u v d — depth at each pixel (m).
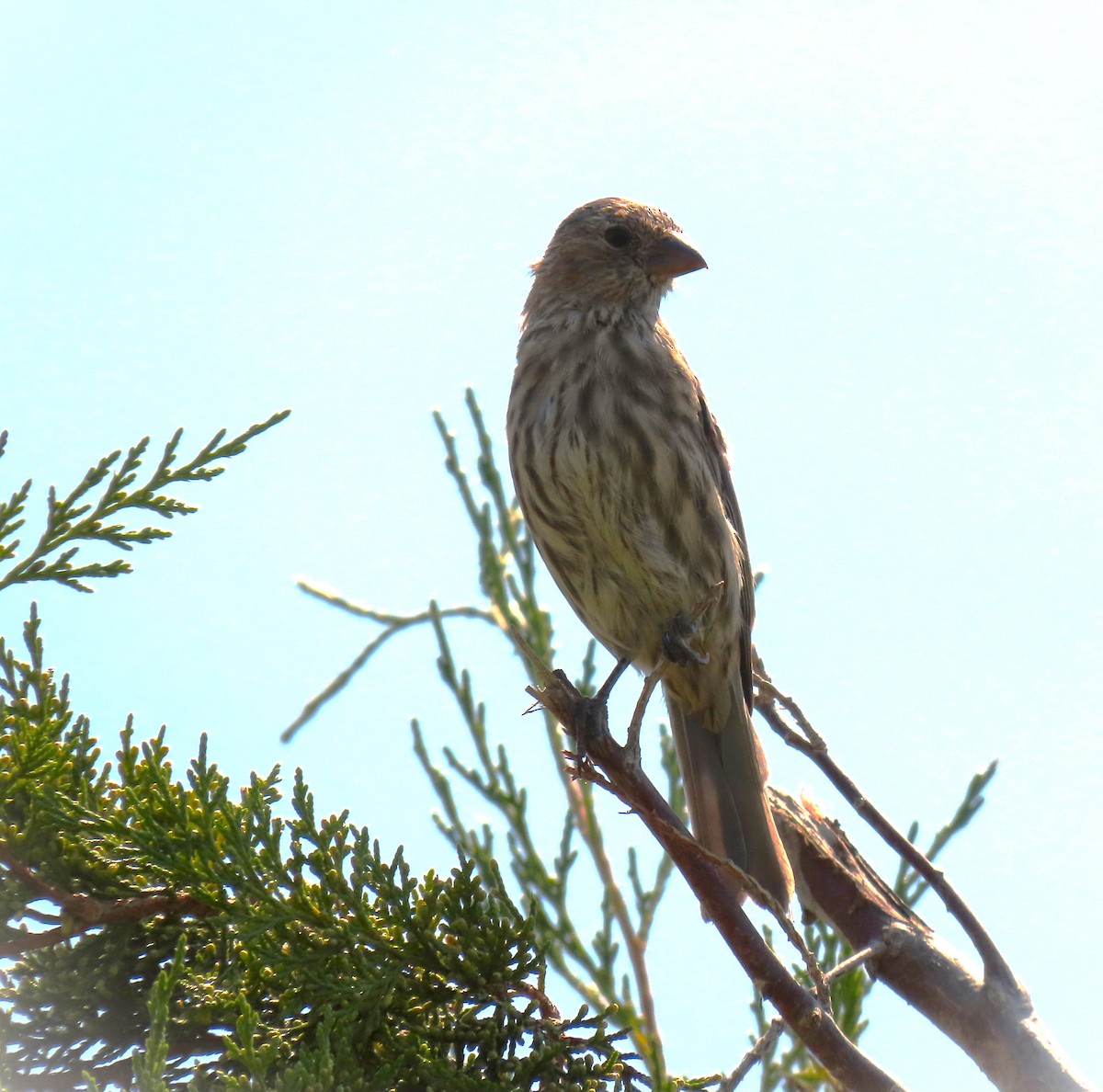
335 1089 5.18
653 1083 5.30
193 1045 5.65
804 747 6.08
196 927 5.90
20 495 5.80
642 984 7.00
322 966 5.69
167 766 5.80
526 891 7.22
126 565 5.95
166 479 6.00
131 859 5.83
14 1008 5.63
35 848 5.78
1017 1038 5.46
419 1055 5.48
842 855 6.67
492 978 5.73
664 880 7.28
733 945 5.21
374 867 5.74
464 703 7.43
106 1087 5.28
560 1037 5.68
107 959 5.73
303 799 5.75
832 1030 5.09
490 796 7.35
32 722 5.79
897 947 5.98
